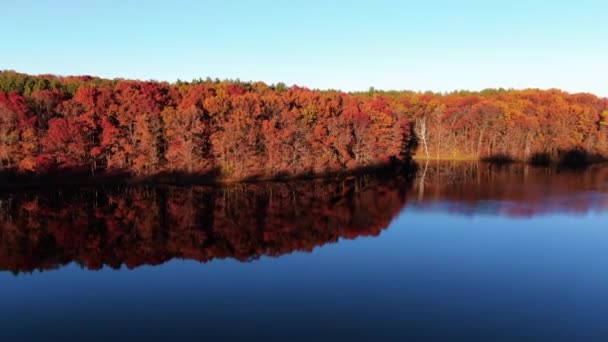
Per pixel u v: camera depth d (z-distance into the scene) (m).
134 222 43.75
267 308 24.11
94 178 64.19
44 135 63.94
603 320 22.64
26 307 24.48
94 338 21.00
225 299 25.38
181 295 25.97
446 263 31.03
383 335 21.09
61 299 25.55
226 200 54.41
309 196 57.19
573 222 42.09
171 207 50.31
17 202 51.22
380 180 71.50
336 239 37.53
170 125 69.56
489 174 79.38
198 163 69.69
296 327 21.89
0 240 37.59
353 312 23.55
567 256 32.34
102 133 68.56
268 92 92.62
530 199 53.97
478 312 23.50
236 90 94.62
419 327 21.88
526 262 31.14
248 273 29.56
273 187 63.75
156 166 68.50
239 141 69.50
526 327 21.91
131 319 22.95
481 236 37.66
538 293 25.84
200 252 34.38
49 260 32.62
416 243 35.97
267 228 41.62
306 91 101.38
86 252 34.53
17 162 60.84
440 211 47.47
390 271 29.55
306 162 74.75
